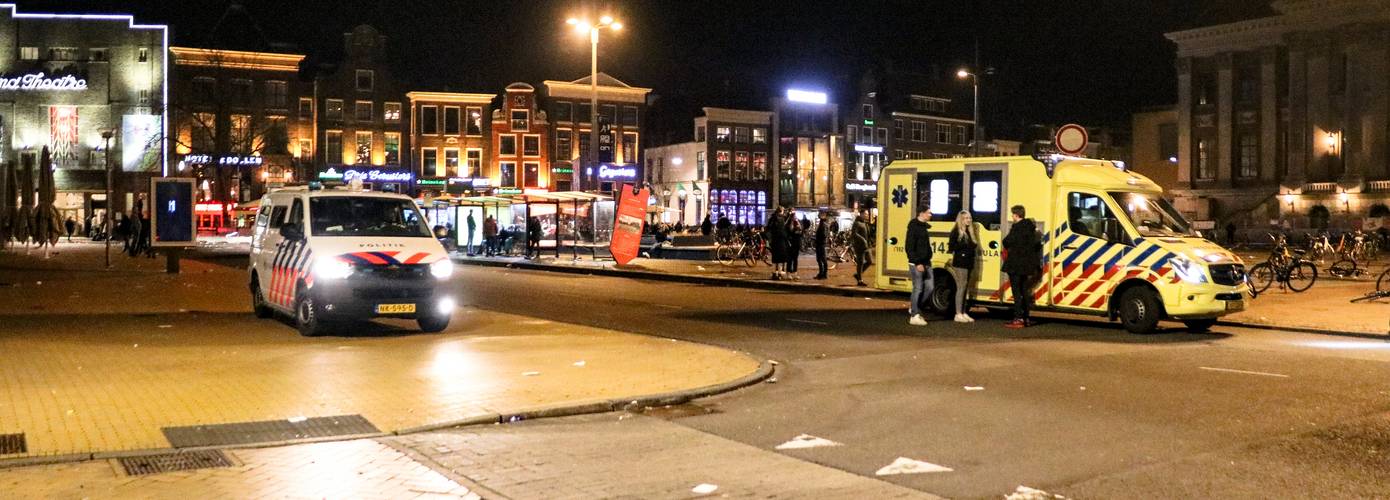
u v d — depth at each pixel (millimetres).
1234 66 73062
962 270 15914
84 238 65500
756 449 7336
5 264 32375
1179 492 6117
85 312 16812
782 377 10727
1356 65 66250
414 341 13008
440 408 8508
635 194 31938
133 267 31250
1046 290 15703
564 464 6824
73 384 9500
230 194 70312
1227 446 7332
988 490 6195
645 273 28672
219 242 58531
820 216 26500
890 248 17688
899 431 7953
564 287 24578
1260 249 53594
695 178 77125
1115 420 8312
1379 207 64438
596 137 36062
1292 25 68938
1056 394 9562
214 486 6137
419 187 73312
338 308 13125
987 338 14133
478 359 11312
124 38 70438
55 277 26172
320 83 71750
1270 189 70688
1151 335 14516
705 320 16734
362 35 72750
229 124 70500
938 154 86562
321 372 10312
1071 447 7352
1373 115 65500
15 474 6359
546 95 75875
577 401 8859
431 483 6270
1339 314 17062
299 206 14648
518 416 8344
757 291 23469
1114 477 6480
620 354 11797
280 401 8758
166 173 70188
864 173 82312
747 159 77438
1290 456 7016
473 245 42438
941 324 15984
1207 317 14578
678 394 9258
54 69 70062
